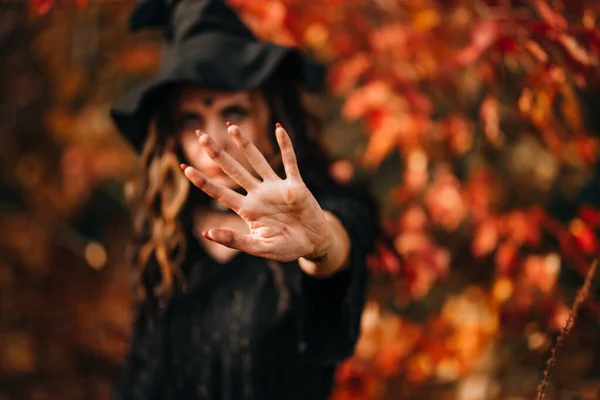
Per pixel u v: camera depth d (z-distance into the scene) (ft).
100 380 12.42
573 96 7.46
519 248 9.57
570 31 7.22
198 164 6.61
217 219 6.88
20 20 12.66
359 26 10.23
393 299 11.32
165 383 6.75
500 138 9.29
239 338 6.48
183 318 6.73
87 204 13.96
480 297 10.28
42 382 12.30
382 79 9.91
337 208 6.11
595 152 8.73
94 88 12.80
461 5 9.29
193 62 6.42
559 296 9.12
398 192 10.26
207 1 6.76
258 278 6.54
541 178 10.63
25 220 12.98
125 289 13.01
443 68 9.73
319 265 5.54
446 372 9.82
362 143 12.10
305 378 6.56
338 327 5.98
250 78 6.48
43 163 13.26
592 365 8.89
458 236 11.05
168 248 6.84
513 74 8.61
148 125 7.30
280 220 4.88
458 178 10.80
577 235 8.70
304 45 10.25
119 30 12.61
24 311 12.53
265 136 6.79
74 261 13.00
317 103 12.11
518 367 9.59
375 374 9.96
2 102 13.29
